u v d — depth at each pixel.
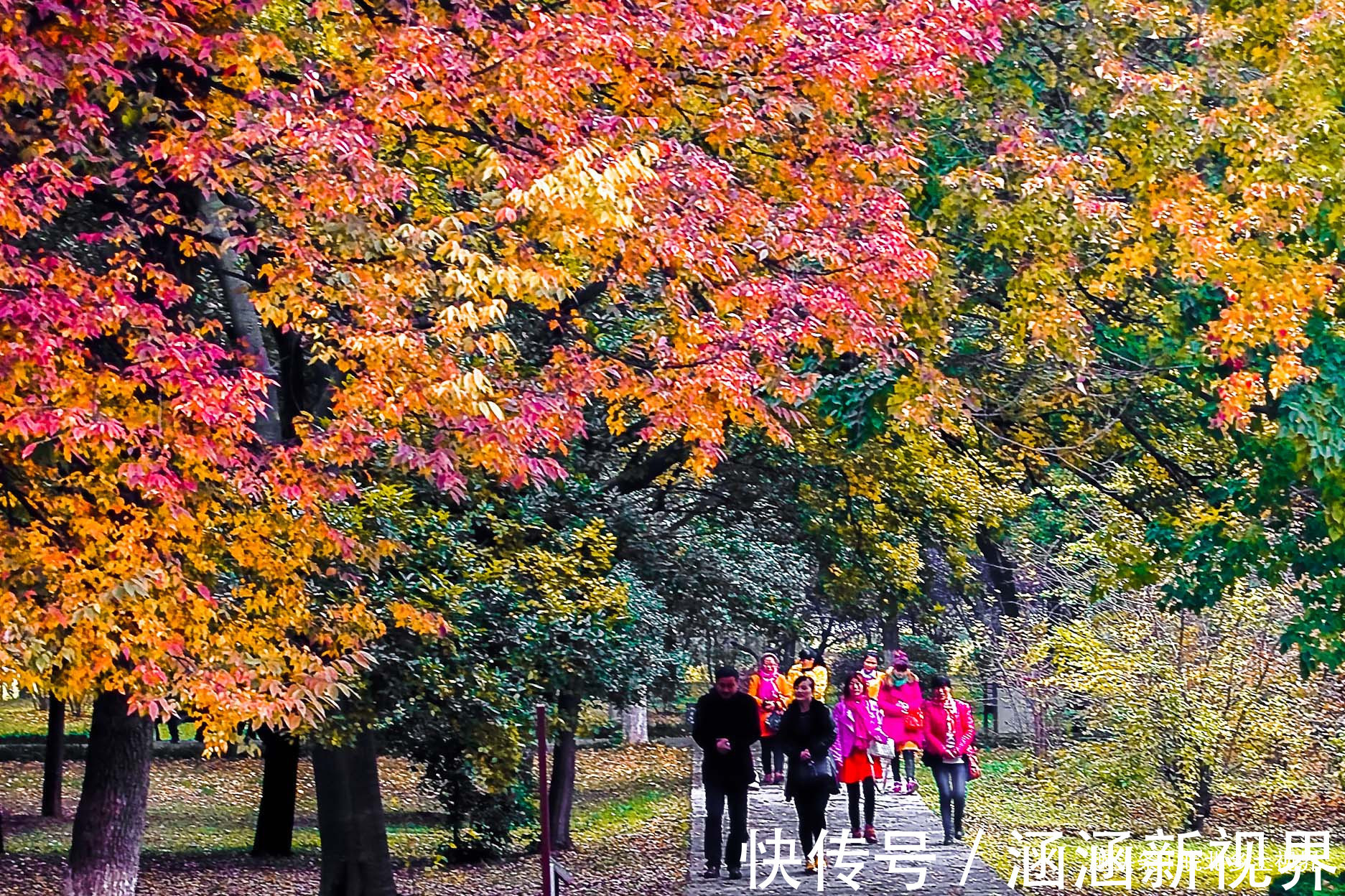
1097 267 17.73
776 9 14.42
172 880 28.11
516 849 31.50
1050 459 22.58
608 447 24.14
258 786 48.72
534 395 13.38
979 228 16.66
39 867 29.25
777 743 20.23
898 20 14.95
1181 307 17.38
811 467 26.09
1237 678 25.84
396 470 16.70
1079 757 26.61
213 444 11.74
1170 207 15.50
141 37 11.48
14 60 10.20
